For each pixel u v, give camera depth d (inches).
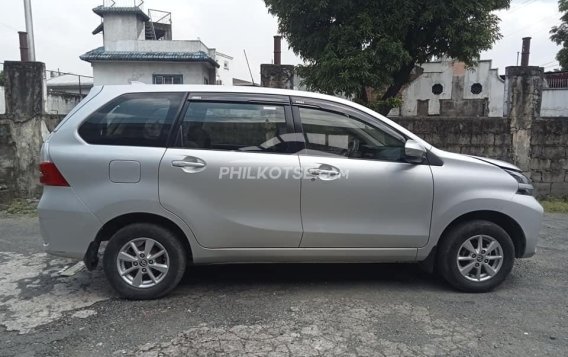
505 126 343.9
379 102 366.9
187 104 156.3
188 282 175.3
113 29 1213.1
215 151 153.9
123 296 155.3
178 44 1126.4
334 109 162.1
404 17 323.9
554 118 342.6
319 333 133.7
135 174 149.5
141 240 153.7
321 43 345.7
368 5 330.0
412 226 160.9
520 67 337.7
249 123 157.6
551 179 347.9
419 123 345.4
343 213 157.9
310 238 157.6
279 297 161.2
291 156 156.6
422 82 1147.3
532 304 156.6
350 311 149.3
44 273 185.0
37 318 143.0
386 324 140.0
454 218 162.1
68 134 152.7
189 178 150.9
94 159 149.2
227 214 153.5
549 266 199.2
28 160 311.9
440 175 161.2
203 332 133.9
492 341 130.0
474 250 164.7
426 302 157.3
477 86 1130.7
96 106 154.9
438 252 166.1
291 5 335.3
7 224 272.4
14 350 123.4
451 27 332.8
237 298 159.8
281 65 356.2
